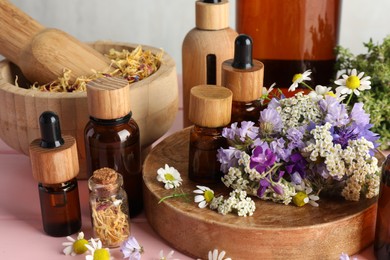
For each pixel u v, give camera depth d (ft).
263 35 3.64
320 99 2.71
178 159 2.96
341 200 2.63
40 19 4.67
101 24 4.72
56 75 3.02
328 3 3.56
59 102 2.81
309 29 3.59
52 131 2.56
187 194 2.68
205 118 2.60
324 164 2.53
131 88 2.86
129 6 4.66
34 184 3.18
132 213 2.88
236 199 2.54
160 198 2.64
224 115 2.61
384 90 3.39
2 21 3.03
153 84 2.94
